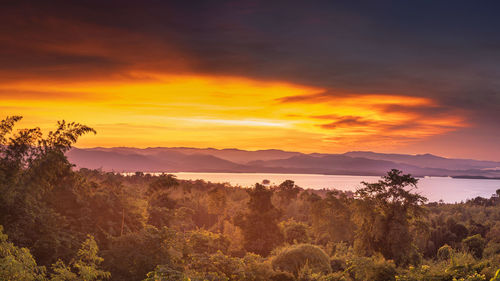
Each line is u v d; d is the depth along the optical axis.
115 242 17.78
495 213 102.44
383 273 16.69
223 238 32.97
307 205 77.12
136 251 16.17
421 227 33.06
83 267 11.66
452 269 13.07
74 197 20.64
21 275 9.07
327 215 50.53
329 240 50.66
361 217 33.16
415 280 13.13
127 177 79.06
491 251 34.28
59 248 16.61
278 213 46.56
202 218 65.38
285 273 18.28
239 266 16.58
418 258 30.44
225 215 63.47
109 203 22.12
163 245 16.69
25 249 9.58
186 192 76.62
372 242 32.19
